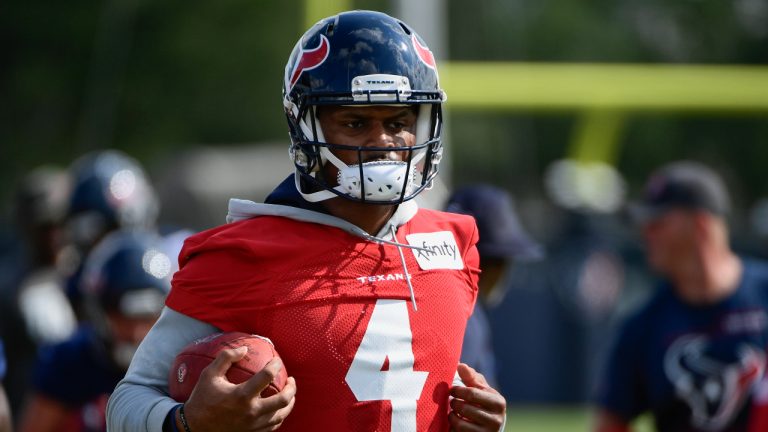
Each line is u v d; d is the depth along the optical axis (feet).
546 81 106.63
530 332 112.78
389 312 30.07
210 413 27.30
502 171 270.05
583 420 106.42
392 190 29.78
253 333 29.50
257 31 272.10
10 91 270.67
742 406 52.49
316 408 29.14
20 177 267.39
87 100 268.00
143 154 268.41
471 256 33.35
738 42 269.64
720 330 52.80
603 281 113.80
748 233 127.03
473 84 104.63
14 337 69.82
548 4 278.87
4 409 46.37
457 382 31.78
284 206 30.55
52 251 71.67
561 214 117.08
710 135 258.98
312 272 29.84
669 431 54.03
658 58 273.95
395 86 30.27
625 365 54.39
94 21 270.05
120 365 52.01
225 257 29.89
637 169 261.85
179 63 268.82
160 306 51.57
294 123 31.35
